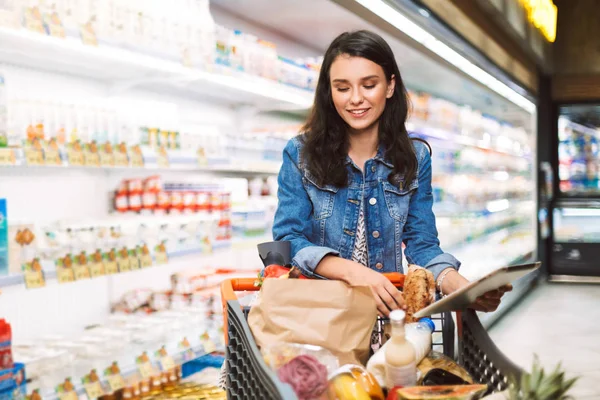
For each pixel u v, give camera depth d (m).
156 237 2.88
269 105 4.07
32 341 2.54
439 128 5.24
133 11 2.65
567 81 7.81
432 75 4.82
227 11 3.55
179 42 2.88
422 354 1.38
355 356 1.30
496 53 5.29
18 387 2.19
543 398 1.13
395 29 3.48
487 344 1.45
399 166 1.71
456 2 4.07
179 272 3.30
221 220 3.35
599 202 7.84
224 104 4.01
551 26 6.89
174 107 3.08
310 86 3.83
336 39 1.61
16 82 2.77
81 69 2.94
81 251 2.51
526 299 6.93
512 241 7.34
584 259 7.96
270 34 3.99
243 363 1.29
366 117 1.58
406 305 1.45
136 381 2.63
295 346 1.26
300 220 1.71
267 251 1.61
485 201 6.41
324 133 1.69
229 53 3.18
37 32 2.22
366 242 1.73
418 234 1.76
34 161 2.31
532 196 7.84
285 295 1.30
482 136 6.49
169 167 2.97
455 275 1.58
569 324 5.73
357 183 1.71
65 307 2.95
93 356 2.50
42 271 2.35
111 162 2.66
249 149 3.74
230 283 1.50
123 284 3.26
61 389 2.34
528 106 7.34
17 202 2.75
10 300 2.70
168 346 2.83
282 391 1.04
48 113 2.41
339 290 1.30
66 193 2.98
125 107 2.80
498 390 1.42
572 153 8.07
